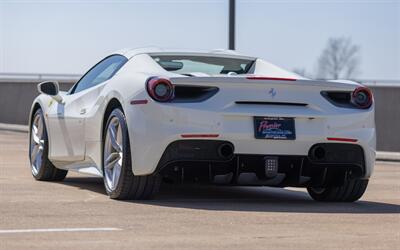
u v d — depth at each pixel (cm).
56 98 1086
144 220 764
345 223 774
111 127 911
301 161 883
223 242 659
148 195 896
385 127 3247
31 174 1225
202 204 895
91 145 973
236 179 880
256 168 874
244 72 1016
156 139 845
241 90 863
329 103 892
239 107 858
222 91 859
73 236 672
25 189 1008
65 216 779
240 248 636
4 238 660
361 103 908
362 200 1005
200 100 854
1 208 826
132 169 869
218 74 943
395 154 2305
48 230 699
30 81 3747
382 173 1533
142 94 859
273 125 864
